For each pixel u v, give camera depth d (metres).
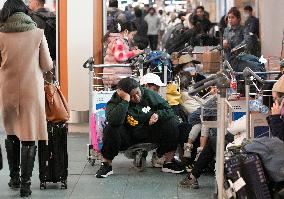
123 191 8.04
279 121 6.65
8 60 7.54
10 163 8.00
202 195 7.82
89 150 9.50
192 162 9.02
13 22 7.56
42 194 7.86
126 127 8.86
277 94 6.79
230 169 6.25
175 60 11.48
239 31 14.31
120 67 10.70
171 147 8.98
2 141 11.59
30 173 7.70
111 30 11.51
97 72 12.13
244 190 6.22
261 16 14.79
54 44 12.38
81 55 12.30
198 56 12.62
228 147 7.09
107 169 8.80
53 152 8.02
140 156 9.02
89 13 12.28
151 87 9.24
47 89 7.85
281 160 6.31
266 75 9.55
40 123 7.66
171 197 7.75
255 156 6.30
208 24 17.19
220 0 22.95
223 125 6.04
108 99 9.49
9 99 7.58
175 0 32.25
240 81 9.00
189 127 8.99
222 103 6.02
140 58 9.94
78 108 12.34
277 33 14.61
